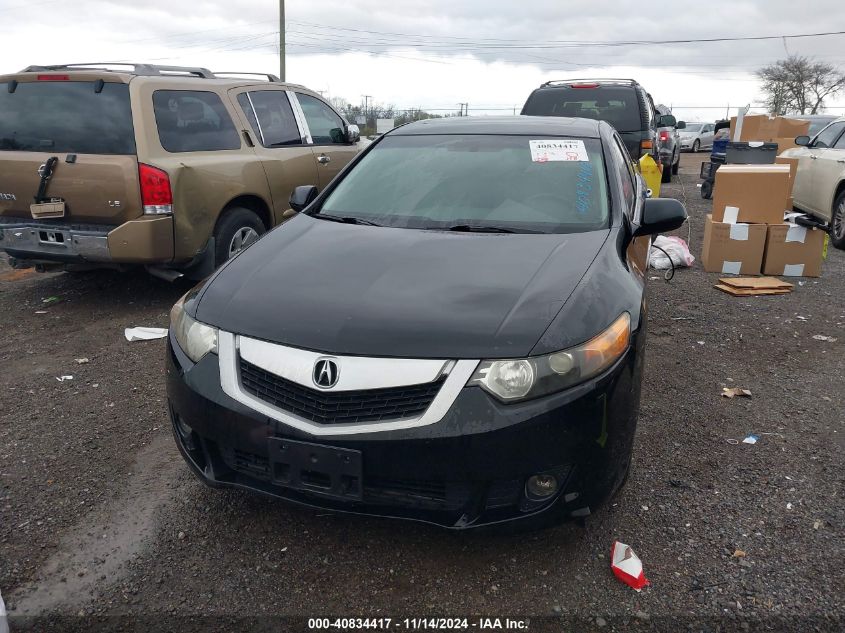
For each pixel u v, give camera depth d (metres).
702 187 12.75
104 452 3.35
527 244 3.01
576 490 2.37
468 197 3.53
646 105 10.26
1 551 2.61
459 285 2.61
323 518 2.82
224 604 2.37
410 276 2.69
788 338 5.09
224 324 2.53
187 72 6.02
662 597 2.41
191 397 2.52
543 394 2.27
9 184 5.25
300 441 2.28
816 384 4.25
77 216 5.14
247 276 2.81
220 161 5.63
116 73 5.13
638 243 3.67
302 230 3.33
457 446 2.21
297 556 2.60
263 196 6.10
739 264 6.95
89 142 5.13
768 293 6.22
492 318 2.38
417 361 2.26
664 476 3.16
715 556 2.61
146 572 2.52
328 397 2.28
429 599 2.40
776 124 13.41
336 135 7.48
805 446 3.46
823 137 9.63
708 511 2.89
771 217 6.87
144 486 3.06
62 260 5.29
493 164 3.75
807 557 2.61
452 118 4.47
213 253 5.67
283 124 6.66
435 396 2.24
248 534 2.73
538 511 2.34
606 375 2.38
